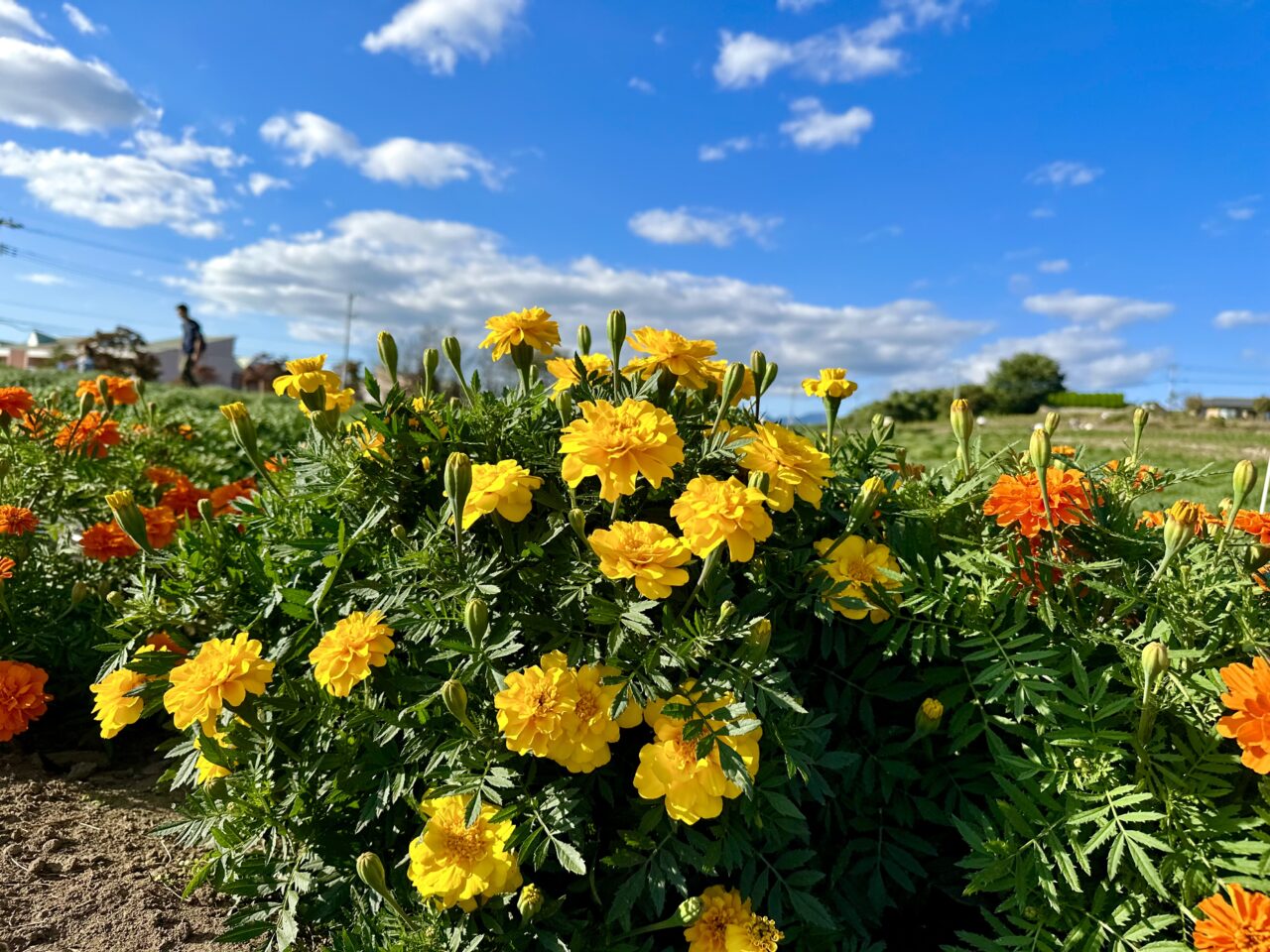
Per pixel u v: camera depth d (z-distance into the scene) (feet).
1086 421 116.57
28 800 8.55
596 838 5.70
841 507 7.06
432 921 5.29
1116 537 6.44
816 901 5.22
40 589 10.35
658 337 6.61
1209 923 4.51
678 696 5.36
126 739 10.33
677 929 5.82
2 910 6.68
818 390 7.91
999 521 6.37
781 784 5.41
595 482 6.45
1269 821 4.87
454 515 5.56
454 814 5.36
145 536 7.39
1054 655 5.75
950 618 6.38
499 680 5.39
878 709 6.64
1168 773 5.21
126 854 7.70
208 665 5.71
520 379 7.30
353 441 7.07
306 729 6.34
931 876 6.29
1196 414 137.69
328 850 5.98
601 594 5.97
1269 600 6.05
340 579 6.86
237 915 5.87
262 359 150.00
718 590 5.83
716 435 6.26
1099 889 5.18
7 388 11.57
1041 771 5.58
